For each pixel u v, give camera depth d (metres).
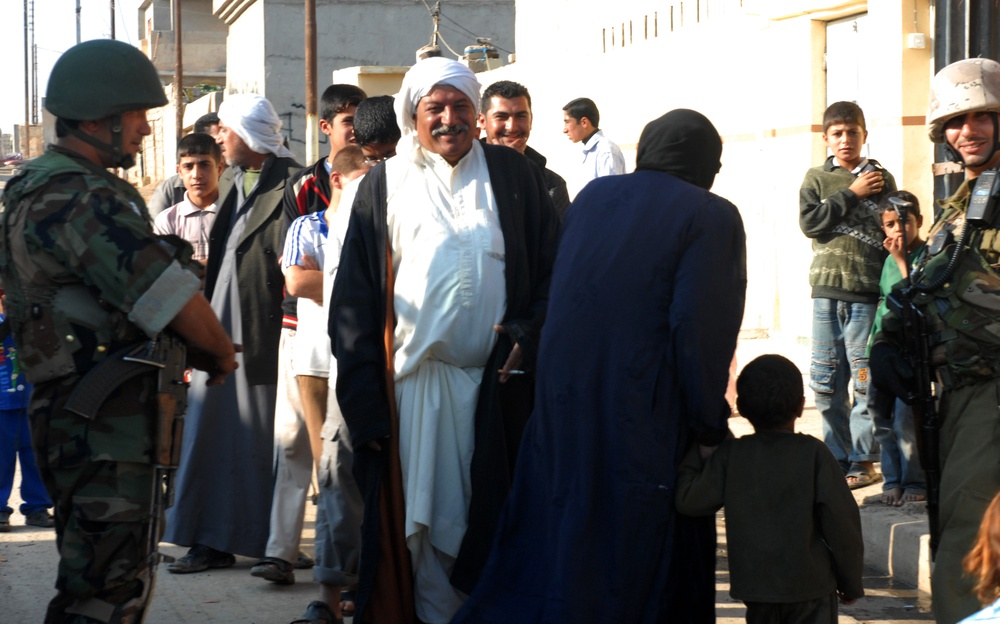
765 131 10.16
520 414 4.02
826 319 6.07
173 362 3.48
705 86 11.28
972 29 7.17
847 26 9.16
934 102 3.76
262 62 28.53
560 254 3.72
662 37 12.24
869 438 5.97
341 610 4.58
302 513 5.11
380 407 3.89
